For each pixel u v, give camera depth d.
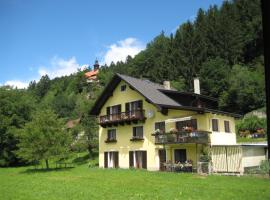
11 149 51.28
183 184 21.11
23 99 55.69
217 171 29.16
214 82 73.25
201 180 23.17
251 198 15.28
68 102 124.44
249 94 66.31
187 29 95.50
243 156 28.56
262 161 27.48
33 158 37.41
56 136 37.78
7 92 54.59
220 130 34.41
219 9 100.00
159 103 33.97
